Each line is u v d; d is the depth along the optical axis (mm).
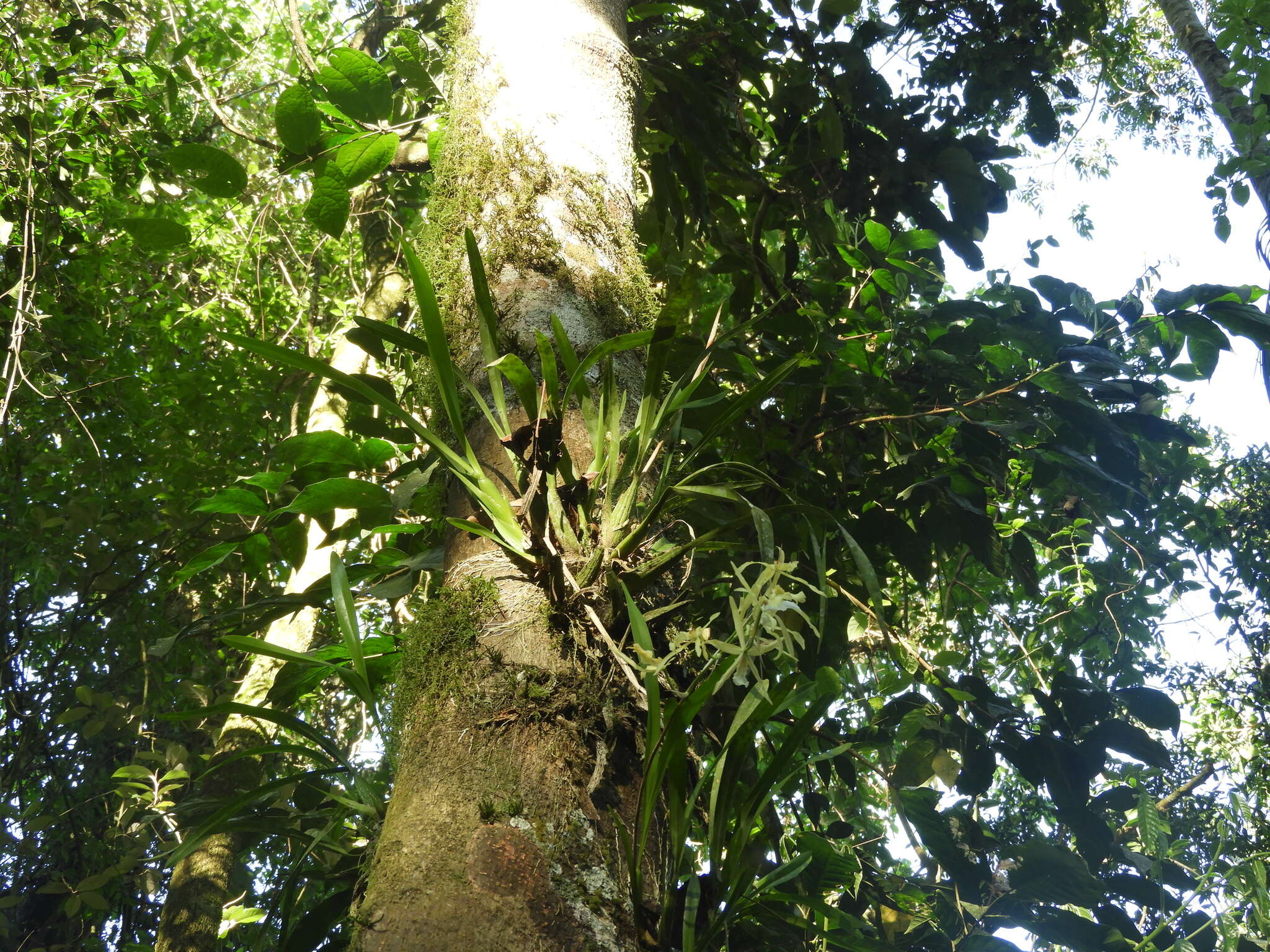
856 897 2371
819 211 3268
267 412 5461
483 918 845
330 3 6930
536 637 1043
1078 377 2674
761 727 1001
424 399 1472
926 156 3295
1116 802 2725
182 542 4344
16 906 4754
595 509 1123
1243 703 4504
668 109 2883
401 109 2480
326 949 1620
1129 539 3949
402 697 1096
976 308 2896
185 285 6641
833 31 3242
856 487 2982
